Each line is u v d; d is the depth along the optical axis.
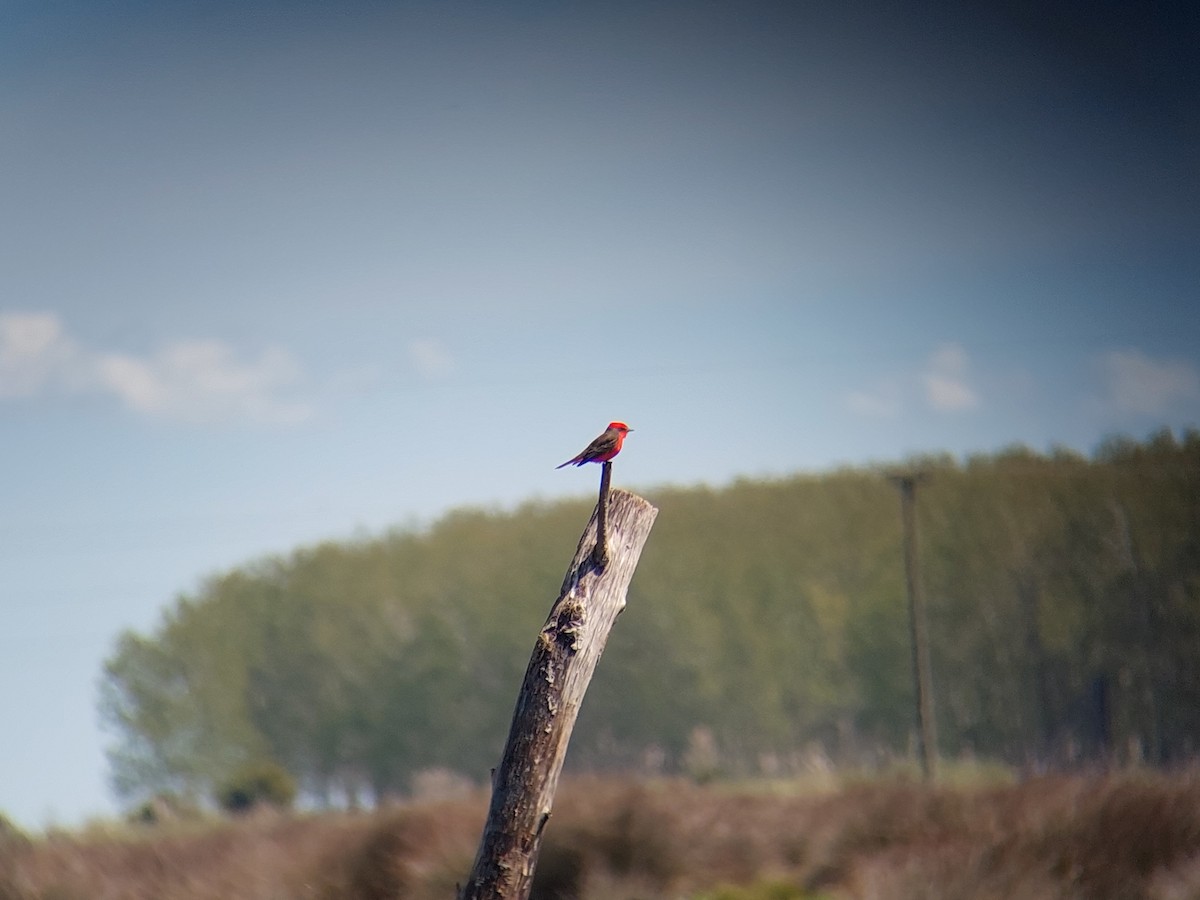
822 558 61.41
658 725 59.41
